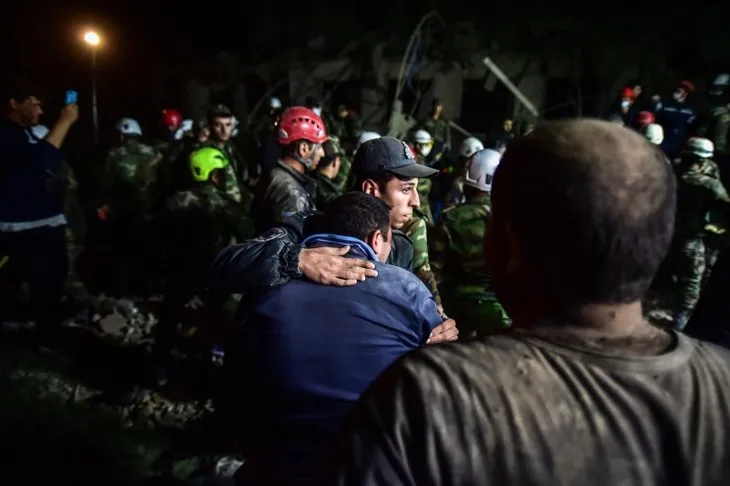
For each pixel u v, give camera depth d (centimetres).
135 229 620
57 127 495
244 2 1580
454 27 1566
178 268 470
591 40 1558
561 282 90
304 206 345
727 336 190
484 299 344
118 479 346
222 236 478
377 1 1570
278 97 1562
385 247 219
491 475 84
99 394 437
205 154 470
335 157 437
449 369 89
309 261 189
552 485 84
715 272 199
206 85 1584
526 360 90
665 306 659
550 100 1598
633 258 87
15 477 346
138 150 629
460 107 1566
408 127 1306
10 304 569
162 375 446
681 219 600
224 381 204
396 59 1560
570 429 85
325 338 180
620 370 89
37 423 398
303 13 1579
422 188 516
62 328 521
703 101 1384
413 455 85
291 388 180
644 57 1545
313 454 181
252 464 198
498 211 97
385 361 181
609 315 91
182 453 371
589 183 86
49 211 494
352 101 1566
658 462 85
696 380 90
